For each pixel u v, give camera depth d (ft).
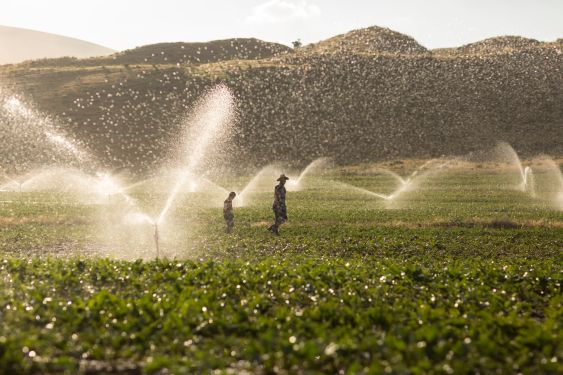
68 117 301.84
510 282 54.13
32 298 44.78
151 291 46.39
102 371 32.27
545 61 386.11
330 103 339.98
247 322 39.09
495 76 368.27
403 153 297.33
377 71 374.84
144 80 357.61
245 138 298.15
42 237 91.35
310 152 293.02
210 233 94.27
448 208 131.23
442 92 353.51
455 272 55.67
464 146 304.71
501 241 85.25
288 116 323.98
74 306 41.47
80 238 90.79
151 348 34.42
